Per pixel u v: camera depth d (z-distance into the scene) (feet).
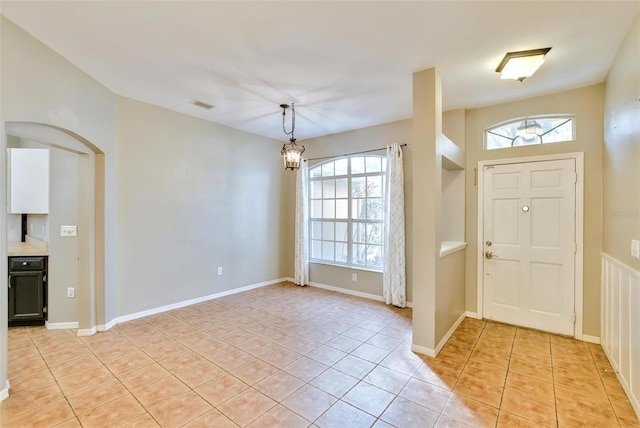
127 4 6.61
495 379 8.15
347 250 17.07
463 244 12.42
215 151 15.57
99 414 6.67
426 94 9.55
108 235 11.46
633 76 7.23
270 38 7.95
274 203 18.92
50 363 8.88
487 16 6.98
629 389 7.26
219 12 6.86
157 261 13.30
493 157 12.47
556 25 7.29
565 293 11.06
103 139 11.09
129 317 12.40
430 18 7.07
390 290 14.71
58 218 11.45
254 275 17.75
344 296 16.22
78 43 8.24
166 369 8.59
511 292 12.13
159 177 13.29
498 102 12.19
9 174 12.58
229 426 6.33
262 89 11.23
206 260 15.25
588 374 8.41
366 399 7.27
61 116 9.02
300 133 17.56
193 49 8.53
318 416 6.66
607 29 7.41
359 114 14.07
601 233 10.41
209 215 15.35
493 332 11.35
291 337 10.87
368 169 16.30
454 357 9.39
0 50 7.10
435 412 6.81
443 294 10.25
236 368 8.68
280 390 7.62
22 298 11.43
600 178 10.48
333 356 9.45
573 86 10.71
